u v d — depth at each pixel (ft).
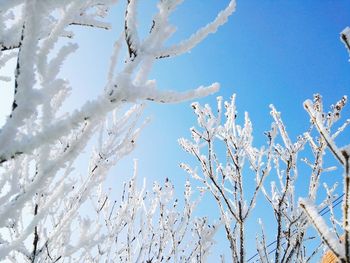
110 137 7.55
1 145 3.27
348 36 4.60
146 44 4.17
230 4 4.45
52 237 6.57
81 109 3.41
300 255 11.85
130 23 4.18
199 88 3.92
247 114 15.28
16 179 4.55
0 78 6.06
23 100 3.23
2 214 3.64
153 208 16.69
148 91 3.63
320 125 4.95
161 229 16.01
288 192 13.24
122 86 3.50
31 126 4.89
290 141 13.82
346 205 4.35
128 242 15.19
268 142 14.20
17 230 7.93
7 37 5.10
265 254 12.46
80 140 3.79
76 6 3.76
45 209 4.64
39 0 3.02
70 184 5.05
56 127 3.36
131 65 4.01
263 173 13.35
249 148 14.37
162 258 15.14
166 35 4.29
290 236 12.17
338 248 4.39
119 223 13.20
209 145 14.35
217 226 15.78
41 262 8.05
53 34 3.66
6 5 3.43
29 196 3.73
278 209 12.50
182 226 16.10
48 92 3.70
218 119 14.82
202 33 4.34
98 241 8.13
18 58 3.18
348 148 4.38
